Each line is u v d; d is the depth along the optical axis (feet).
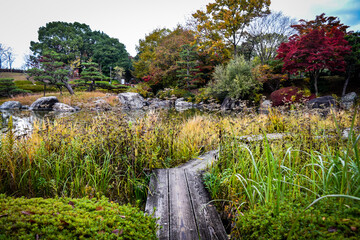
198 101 73.20
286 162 9.43
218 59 89.25
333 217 4.06
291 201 5.61
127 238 4.18
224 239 5.96
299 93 48.44
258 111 30.01
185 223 6.60
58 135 11.79
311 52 45.85
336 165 5.79
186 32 104.42
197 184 9.27
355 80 54.54
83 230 3.88
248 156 9.84
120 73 158.20
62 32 207.72
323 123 17.20
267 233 4.72
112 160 10.28
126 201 9.06
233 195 7.79
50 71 79.61
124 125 11.48
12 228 3.48
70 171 9.54
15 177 9.14
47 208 4.37
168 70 95.81
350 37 52.90
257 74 62.54
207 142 15.49
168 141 13.65
